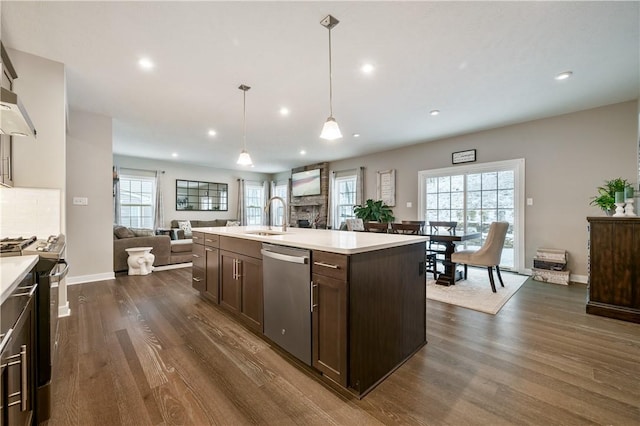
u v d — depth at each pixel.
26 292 1.13
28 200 2.51
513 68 2.75
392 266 1.82
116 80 2.98
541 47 2.40
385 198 6.41
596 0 1.87
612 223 2.66
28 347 1.20
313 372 1.77
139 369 1.80
